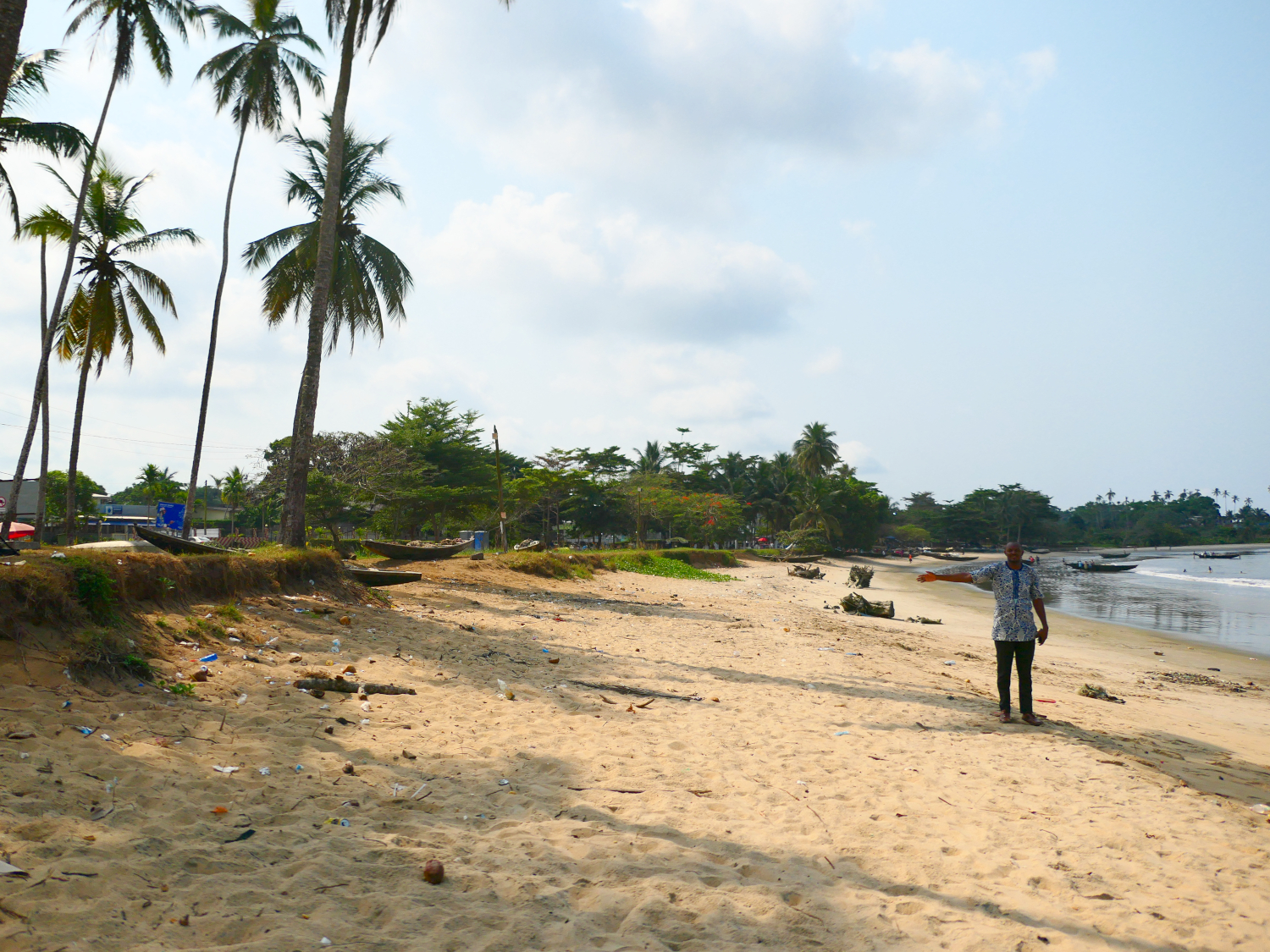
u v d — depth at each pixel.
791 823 4.53
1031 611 7.85
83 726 4.62
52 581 5.91
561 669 9.23
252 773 4.39
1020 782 5.65
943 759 6.22
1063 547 157.75
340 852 3.49
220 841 3.44
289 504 14.43
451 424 57.69
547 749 5.72
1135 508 193.00
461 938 2.84
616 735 6.34
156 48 22.30
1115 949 3.18
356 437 39.72
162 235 24.19
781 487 95.50
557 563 25.69
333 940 2.71
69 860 2.97
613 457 76.75
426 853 3.58
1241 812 5.25
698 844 4.11
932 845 4.30
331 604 10.75
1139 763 6.51
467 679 7.89
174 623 7.23
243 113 23.16
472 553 26.80
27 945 2.37
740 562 60.38
